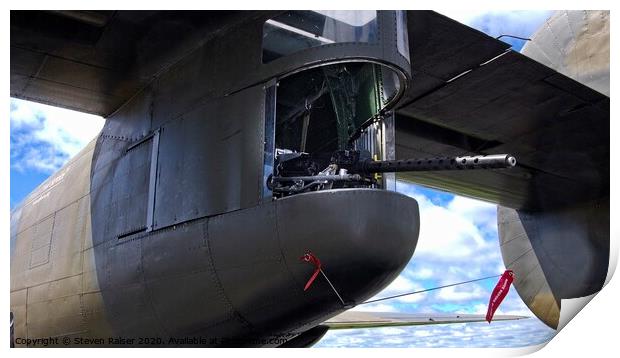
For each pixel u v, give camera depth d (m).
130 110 6.71
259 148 4.90
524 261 11.98
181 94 5.86
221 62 5.49
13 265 8.38
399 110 8.52
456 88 7.77
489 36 6.47
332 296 4.75
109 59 6.19
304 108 5.77
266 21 5.20
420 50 6.77
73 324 6.84
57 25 5.62
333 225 4.41
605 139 9.26
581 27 8.73
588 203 10.92
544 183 11.05
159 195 5.73
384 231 4.48
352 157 5.01
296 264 4.57
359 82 5.61
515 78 7.48
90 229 6.73
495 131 9.25
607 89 8.16
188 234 5.29
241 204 4.91
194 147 5.47
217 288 5.09
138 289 5.80
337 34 4.82
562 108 8.38
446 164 4.56
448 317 9.07
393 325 8.67
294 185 4.88
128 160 6.41
